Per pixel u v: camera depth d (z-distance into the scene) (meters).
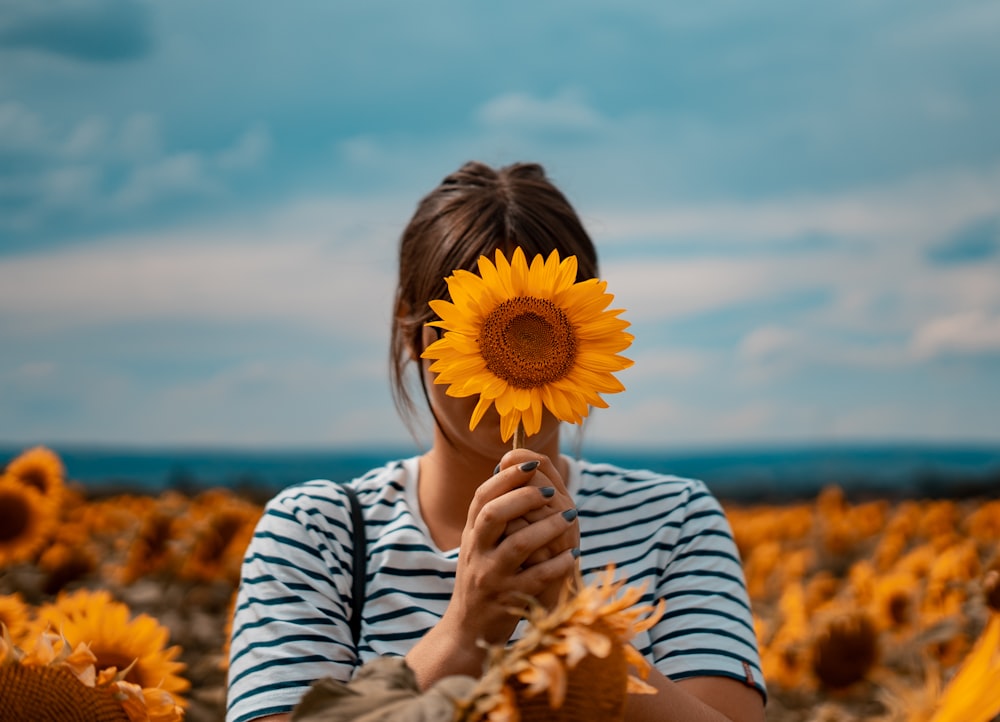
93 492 10.55
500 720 1.21
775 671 4.80
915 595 5.16
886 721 2.85
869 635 4.60
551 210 2.33
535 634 1.29
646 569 2.36
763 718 2.26
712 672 2.19
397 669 1.34
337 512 2.43
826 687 4.65
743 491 16.20
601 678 1.34
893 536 8.86
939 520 9.05
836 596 6.79
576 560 1.73
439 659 1.76
